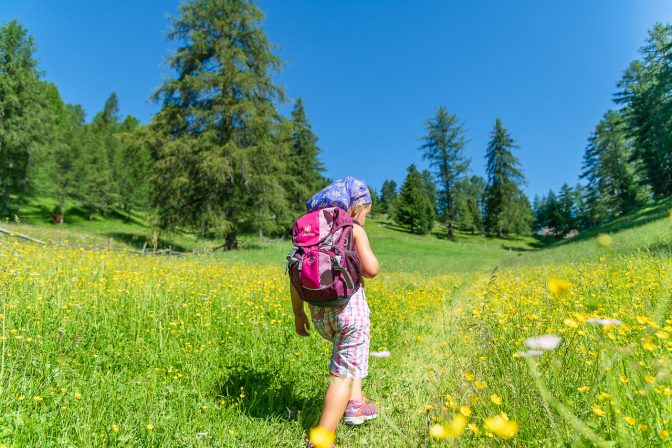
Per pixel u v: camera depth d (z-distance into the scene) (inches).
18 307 139.8
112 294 178.9
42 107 1414.9
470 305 183.3
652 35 1438.2
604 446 50.2
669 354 78.6
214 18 910.4
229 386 109.9
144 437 79.7
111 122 3782.0
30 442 72.1
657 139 1393.9
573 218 3002.0
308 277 80.8
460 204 2596.0
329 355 136.6
